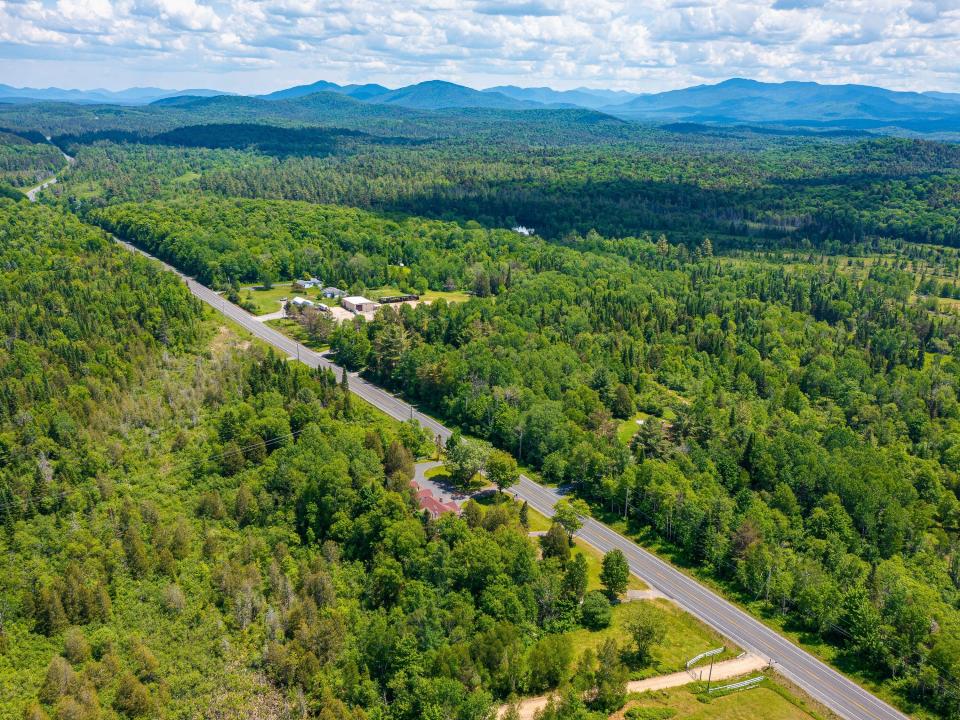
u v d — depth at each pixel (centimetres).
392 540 15350
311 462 17888
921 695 12825
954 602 15475
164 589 14412
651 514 17888
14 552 15450
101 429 19888
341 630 13362
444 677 11925
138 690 11750
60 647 13125
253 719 11931
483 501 18525
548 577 14525
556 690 12431
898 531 17325
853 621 13900
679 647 13862
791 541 17350
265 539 16188
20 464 17975
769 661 13625
